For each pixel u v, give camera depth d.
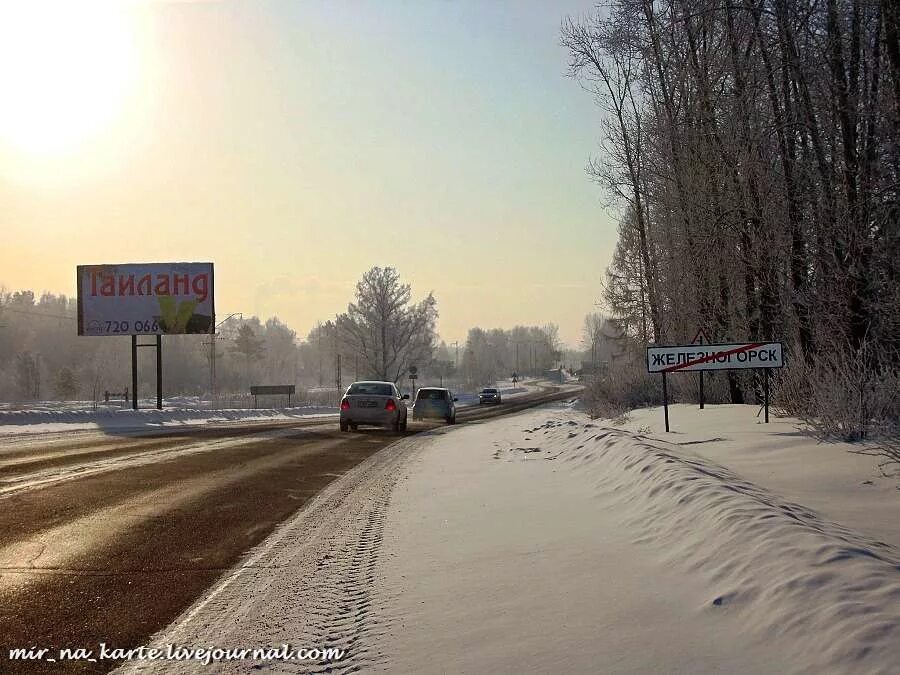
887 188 16.77
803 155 21.12
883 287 17.28
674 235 30.23
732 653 4.85
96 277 46.41
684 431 17.75
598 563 7.38
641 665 4.87
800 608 5.02
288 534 10.03
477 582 7.25
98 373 113.50
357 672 5.36
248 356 134.12
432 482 14.77
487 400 74.00
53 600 7.03
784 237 23.00
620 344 51.16
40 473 15.06
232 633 6.24
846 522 7.75
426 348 93.31
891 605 4.74
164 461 17.67
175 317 46.31
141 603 7.00
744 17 23.48
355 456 19.89
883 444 10.86
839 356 16.94
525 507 11.09
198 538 9.72
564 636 5.56
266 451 20.70
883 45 18.69
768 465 11.73
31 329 141.38
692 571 6.54
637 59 31.72
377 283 89.38
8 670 5.43
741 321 27.67
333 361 146.12
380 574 7.91
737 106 23.95
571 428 22.44
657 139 29.88
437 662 5.38
